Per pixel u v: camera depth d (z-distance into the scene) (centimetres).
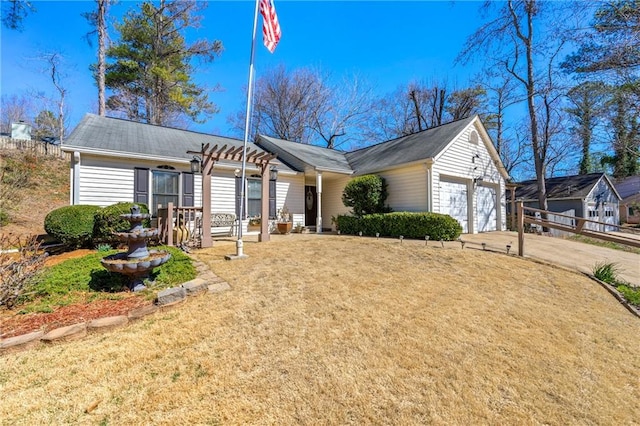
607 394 281
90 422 198
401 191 1136
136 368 254
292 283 482
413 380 266
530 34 1564
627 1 944
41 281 407
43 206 1209
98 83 1511
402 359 295
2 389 224
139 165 864
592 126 1489
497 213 1405
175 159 898
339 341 318
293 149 1398
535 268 667
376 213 1109
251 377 252
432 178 1047
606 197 2030
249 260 611
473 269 624
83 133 859
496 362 308
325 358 287
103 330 309
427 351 313
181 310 368
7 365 252
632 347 377
